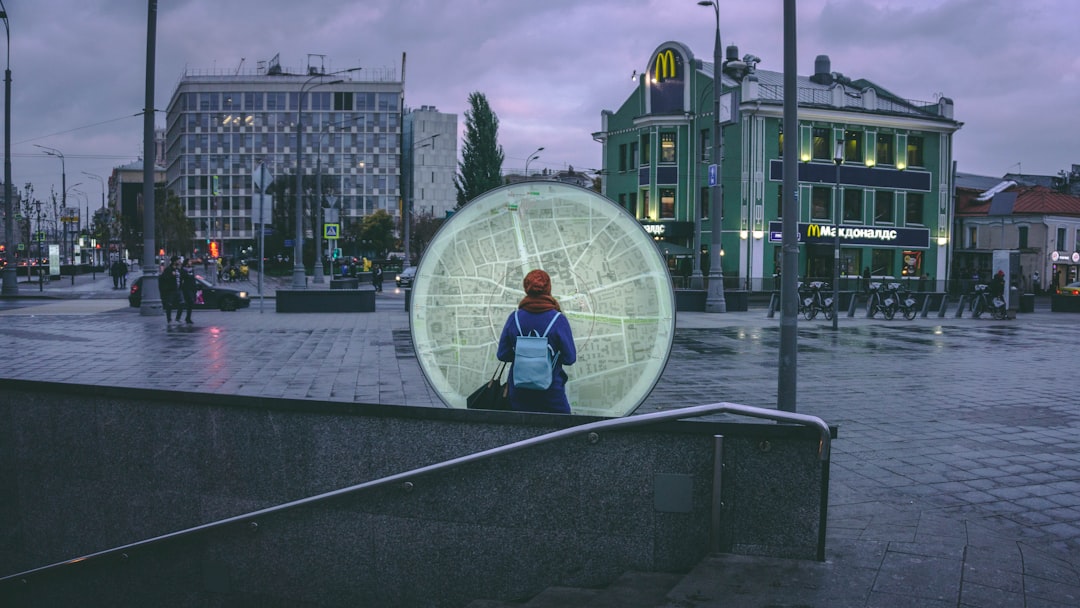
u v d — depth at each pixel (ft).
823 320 80.07
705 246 149.69
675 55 152.35
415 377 34.55
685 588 11.36
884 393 32.78
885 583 11.62
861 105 154.92
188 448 17.24
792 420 12.27
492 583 14.60
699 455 12.99
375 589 15.60
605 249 19.58
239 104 372.17
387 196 374.43
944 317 86.63
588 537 13.79
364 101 373.20
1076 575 12.23
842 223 151.53
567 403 16.97
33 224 287.28
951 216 162.50
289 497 16.28
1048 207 173.37
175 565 17.80
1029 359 45.57
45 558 19.65
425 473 14.49
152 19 69.36
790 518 12.60
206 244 371.15
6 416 19.48
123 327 60.23
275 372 35.91
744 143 143.54
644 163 157.48
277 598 16.69
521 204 19.88
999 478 19.60
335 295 79.05
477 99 203.41
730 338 56.80
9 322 64.64
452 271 19.99
